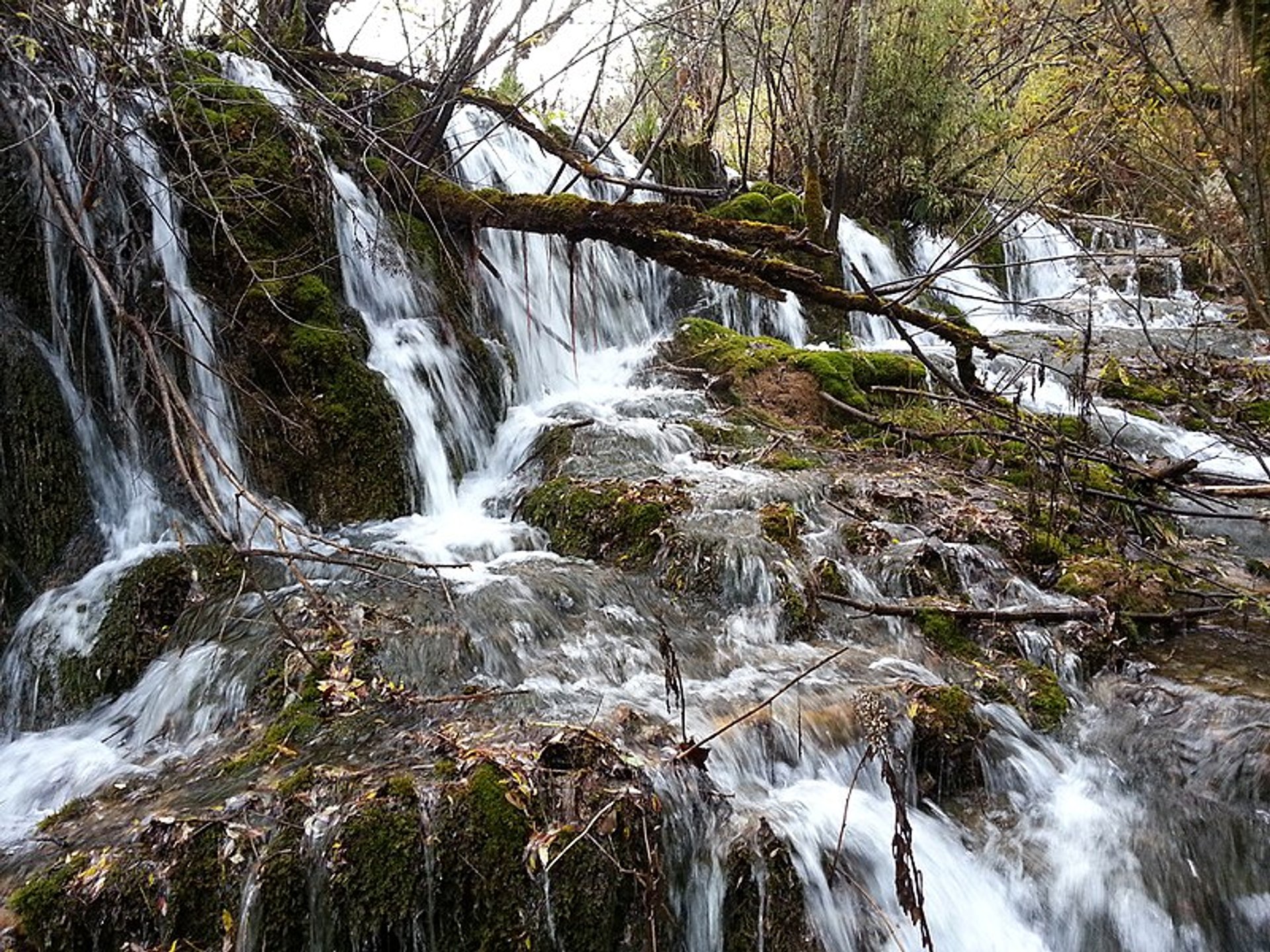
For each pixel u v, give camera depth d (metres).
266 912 2.95
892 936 3.47
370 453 5.95
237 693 4.04
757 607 5.10
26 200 4.96
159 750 3.88
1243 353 11.29
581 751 3.51
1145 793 4.16
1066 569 5.60
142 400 5.26
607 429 7.04
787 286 6.40
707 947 3.42
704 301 10.38
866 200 14.25
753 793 3.78
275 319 5.84
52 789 3.66
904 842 3.15
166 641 4.54
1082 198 15.27
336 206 6.64
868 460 7.21
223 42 7.64
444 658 4.27
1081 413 7.15
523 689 4.20
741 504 5.98
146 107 5.82
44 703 4.32
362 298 6.79
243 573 4.46
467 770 3.38
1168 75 7.00
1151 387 9.52
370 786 3.28
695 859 3.48
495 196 7.06
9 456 4.64
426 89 7.74
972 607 5.23
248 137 6.18
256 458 5.64
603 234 6.55
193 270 5.76
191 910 2.92
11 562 4.57
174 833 3.07
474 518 6.20
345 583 5.00
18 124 5.01
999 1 14.30
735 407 8.05
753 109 15.07
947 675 4.70
